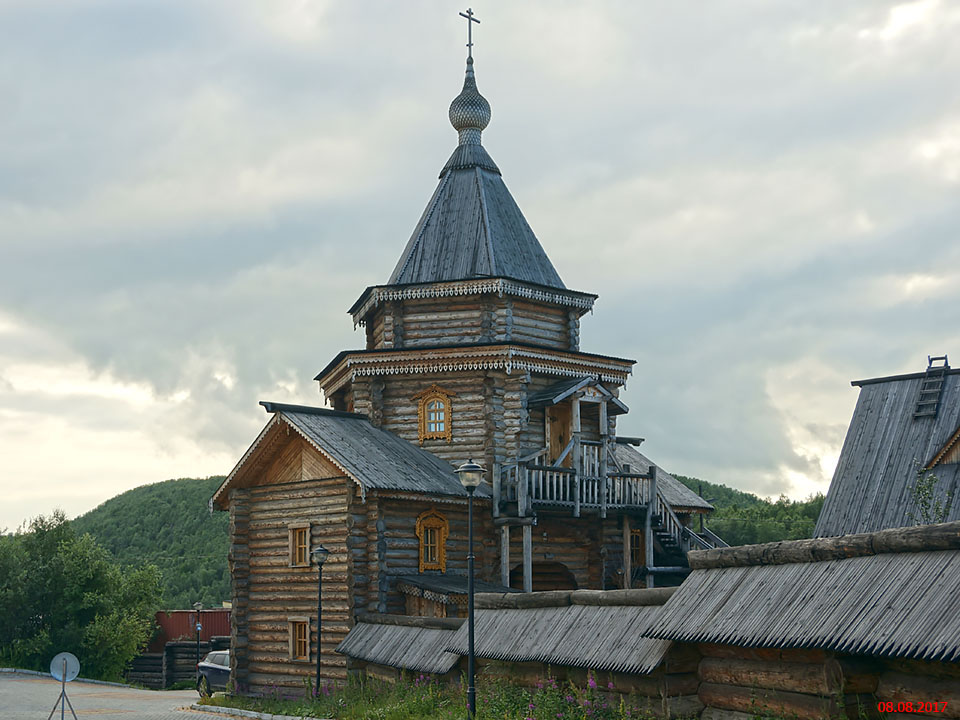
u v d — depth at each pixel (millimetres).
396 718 18656
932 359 33656
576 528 31203
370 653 23500
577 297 32844
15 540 48625
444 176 35625
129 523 101688
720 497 103188
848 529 30344
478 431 30484
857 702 10875
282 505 29359
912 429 31750
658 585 32188
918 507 29281
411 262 33344
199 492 105688
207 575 88188
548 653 15922
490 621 18547
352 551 26625
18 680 38125
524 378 30516
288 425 28938
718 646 13156
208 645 47969
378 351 30875
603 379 32031
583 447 29922
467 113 35969
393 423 31375
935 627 9719
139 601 50594
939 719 10125
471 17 37594
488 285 30969
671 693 13453
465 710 17062
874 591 10750
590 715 14445
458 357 30391
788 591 11891
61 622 46562
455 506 28500
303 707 23219
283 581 28969
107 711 25609
